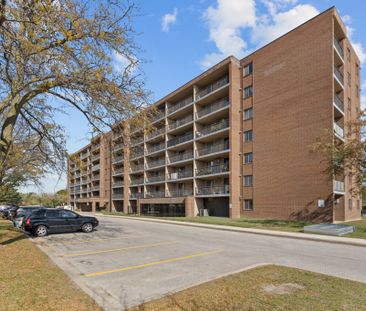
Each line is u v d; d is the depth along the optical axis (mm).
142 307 4988
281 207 27641
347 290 5816
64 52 8984
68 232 18062
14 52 8805
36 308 4824
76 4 8695
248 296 5465
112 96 10055
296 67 27672
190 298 5391
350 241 14000
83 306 5008
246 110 32469
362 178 20344
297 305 4996
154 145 48625
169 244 13000
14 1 7473
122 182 57000
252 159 31016
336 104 25969
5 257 9078
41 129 12820
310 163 25594
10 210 32000
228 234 17453
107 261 9234
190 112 41688
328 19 25656
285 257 9977
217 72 35656
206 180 37094
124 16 9578
